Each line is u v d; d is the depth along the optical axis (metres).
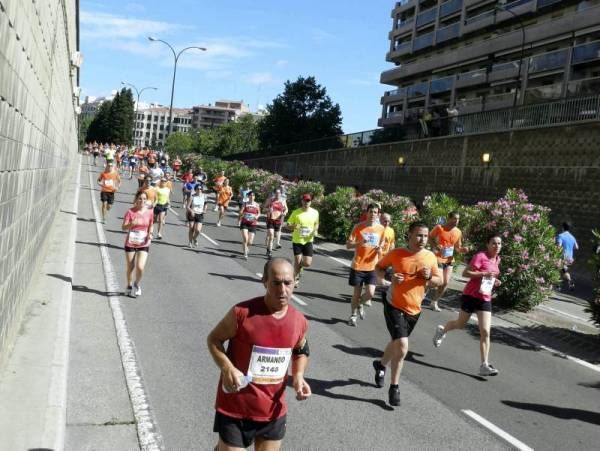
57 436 4.57
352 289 13.87
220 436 3.58
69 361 6.68
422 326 10.83
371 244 10.05
